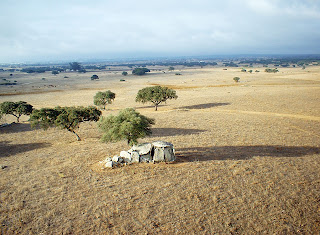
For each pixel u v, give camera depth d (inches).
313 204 695.1
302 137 1488.7
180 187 819.4
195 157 1140.5
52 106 3324.3
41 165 1091.9
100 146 1391.5
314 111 2279.8
